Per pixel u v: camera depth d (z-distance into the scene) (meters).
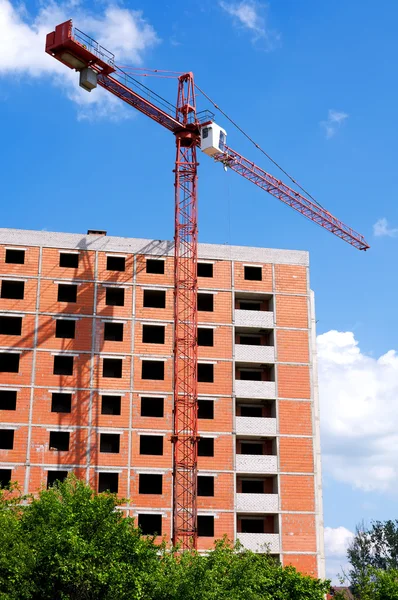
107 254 79.56
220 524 73.75
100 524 46.75
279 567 59.06
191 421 75.62
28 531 47.25
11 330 79.00
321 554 75.81
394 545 110.00
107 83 80.50
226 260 81.75
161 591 45.12
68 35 74.94
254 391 78.12
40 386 74.75
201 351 78.31
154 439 77.50
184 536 71.88
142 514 73.75
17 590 42.88
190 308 79.06
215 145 86.94
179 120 88.56
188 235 82.94
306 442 77.62
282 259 82.81
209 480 77.88
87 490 51.28
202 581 45.66
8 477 73.75
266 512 74.88
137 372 76.62
